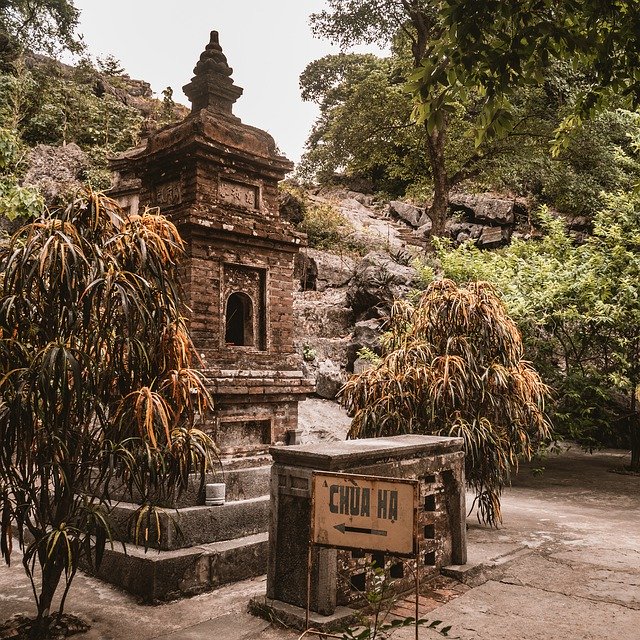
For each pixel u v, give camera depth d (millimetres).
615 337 9930
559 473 10242
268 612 3830
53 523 3508
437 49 3705
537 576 4656
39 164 14922
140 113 22172
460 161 17719
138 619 3873
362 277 14172
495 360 5938
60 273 3234
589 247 10242
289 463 3977
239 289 5984
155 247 3568
